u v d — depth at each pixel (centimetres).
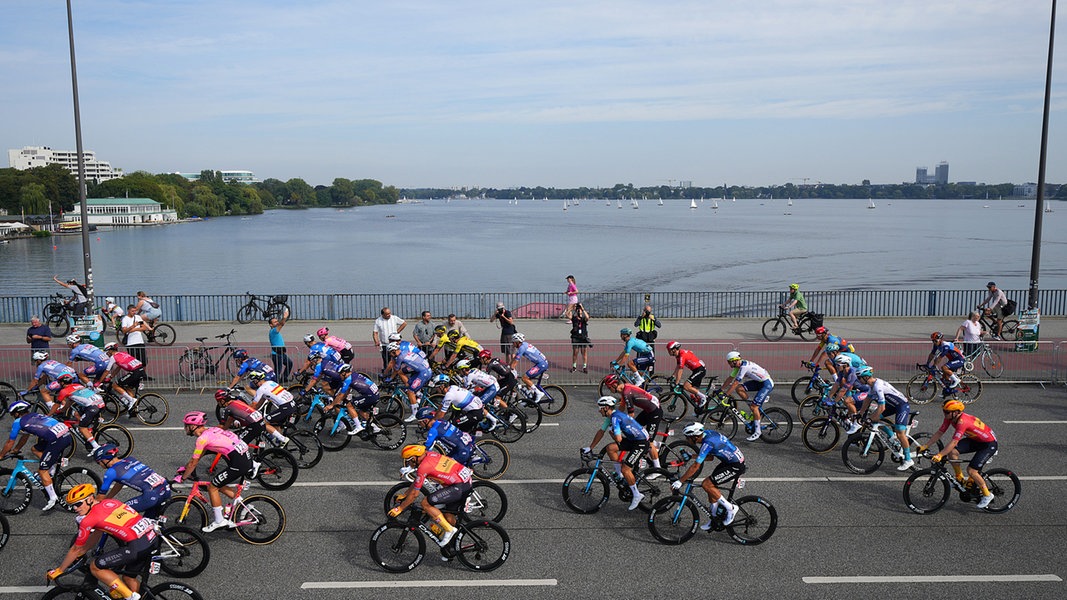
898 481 1161
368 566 880
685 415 1509
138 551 718
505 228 15062
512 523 1004
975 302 4169
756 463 1241
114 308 2142
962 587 829
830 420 1281
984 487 1014
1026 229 13100
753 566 881
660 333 2391
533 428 1424
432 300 4453
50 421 1019
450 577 855
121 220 16538
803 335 2328
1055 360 1752
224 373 1806
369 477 1173
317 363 1304
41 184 15562
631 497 1028
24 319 2816
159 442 1330
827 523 1005
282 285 5741
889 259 7275
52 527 988
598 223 17362
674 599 803
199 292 5388
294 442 1193
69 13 1902
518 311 3166
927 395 1656
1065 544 941
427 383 1455
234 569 870
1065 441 1342
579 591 821
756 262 7081
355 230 14600
